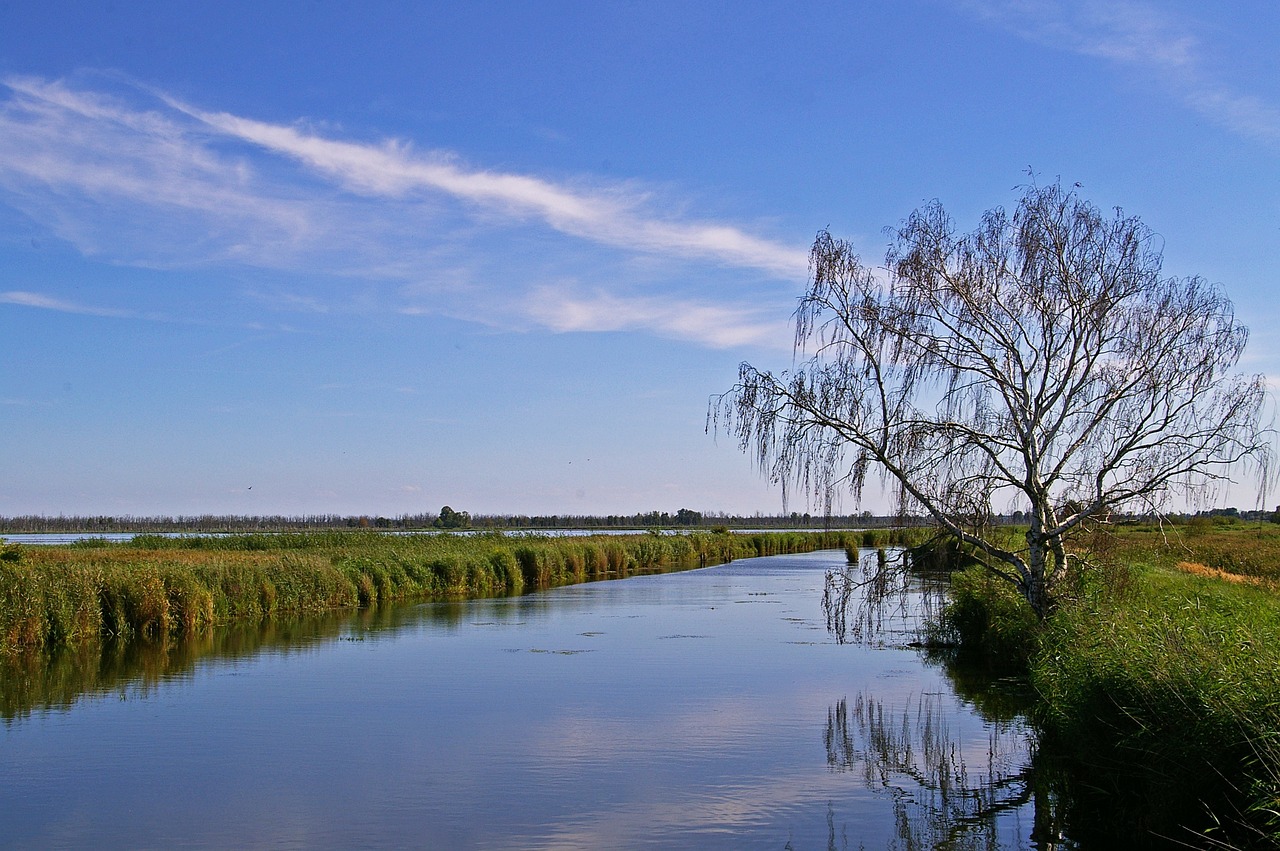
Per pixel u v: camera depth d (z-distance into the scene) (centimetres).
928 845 1220
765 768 1566
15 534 15562
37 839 1229
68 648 2833
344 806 1359
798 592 4969
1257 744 1039
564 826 1281
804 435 2248
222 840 1225
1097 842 1234
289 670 2481
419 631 3294
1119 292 2148
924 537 2375
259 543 6369
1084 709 1368
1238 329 2080
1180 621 1554
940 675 2416
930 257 2262
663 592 4994
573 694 2162
